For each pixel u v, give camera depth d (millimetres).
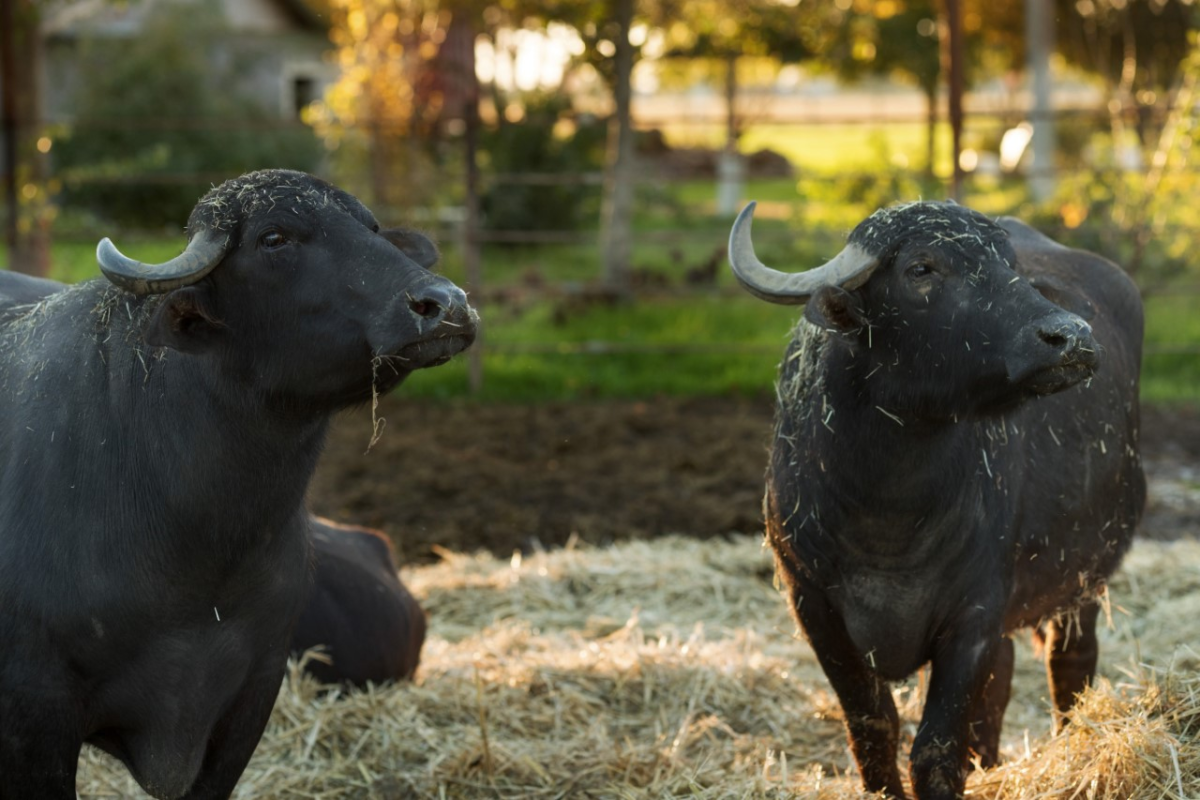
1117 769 3922
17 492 3457
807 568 4164
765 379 11125
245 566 3508
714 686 5301
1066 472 4438
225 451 3406
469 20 13508
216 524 3436
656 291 11195
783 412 4297
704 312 12859
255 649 3660
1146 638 5898
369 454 9312
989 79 25500
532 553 7488
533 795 4520
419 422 10242
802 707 5184
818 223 13680
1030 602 4449
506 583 6734
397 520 7984
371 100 14648
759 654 5598
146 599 3422
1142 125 12188
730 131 17125
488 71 17750
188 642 3508
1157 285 11781
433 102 15438
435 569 7047
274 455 3439
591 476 8812
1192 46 12109
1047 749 4215
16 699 3352
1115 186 11531
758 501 8203
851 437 3971
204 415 3402
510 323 12648
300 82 26891
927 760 3930
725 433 9734
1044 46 19594
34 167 12055
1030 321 3592
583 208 17703
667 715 5141
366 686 5203
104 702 3500
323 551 5207
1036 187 19406
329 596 5141
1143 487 5023
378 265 3234
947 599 4062
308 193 3328
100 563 3398
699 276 13461
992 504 4055
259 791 4547
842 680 4254
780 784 4324
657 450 9352
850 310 3748
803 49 14969
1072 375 3559
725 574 6914
